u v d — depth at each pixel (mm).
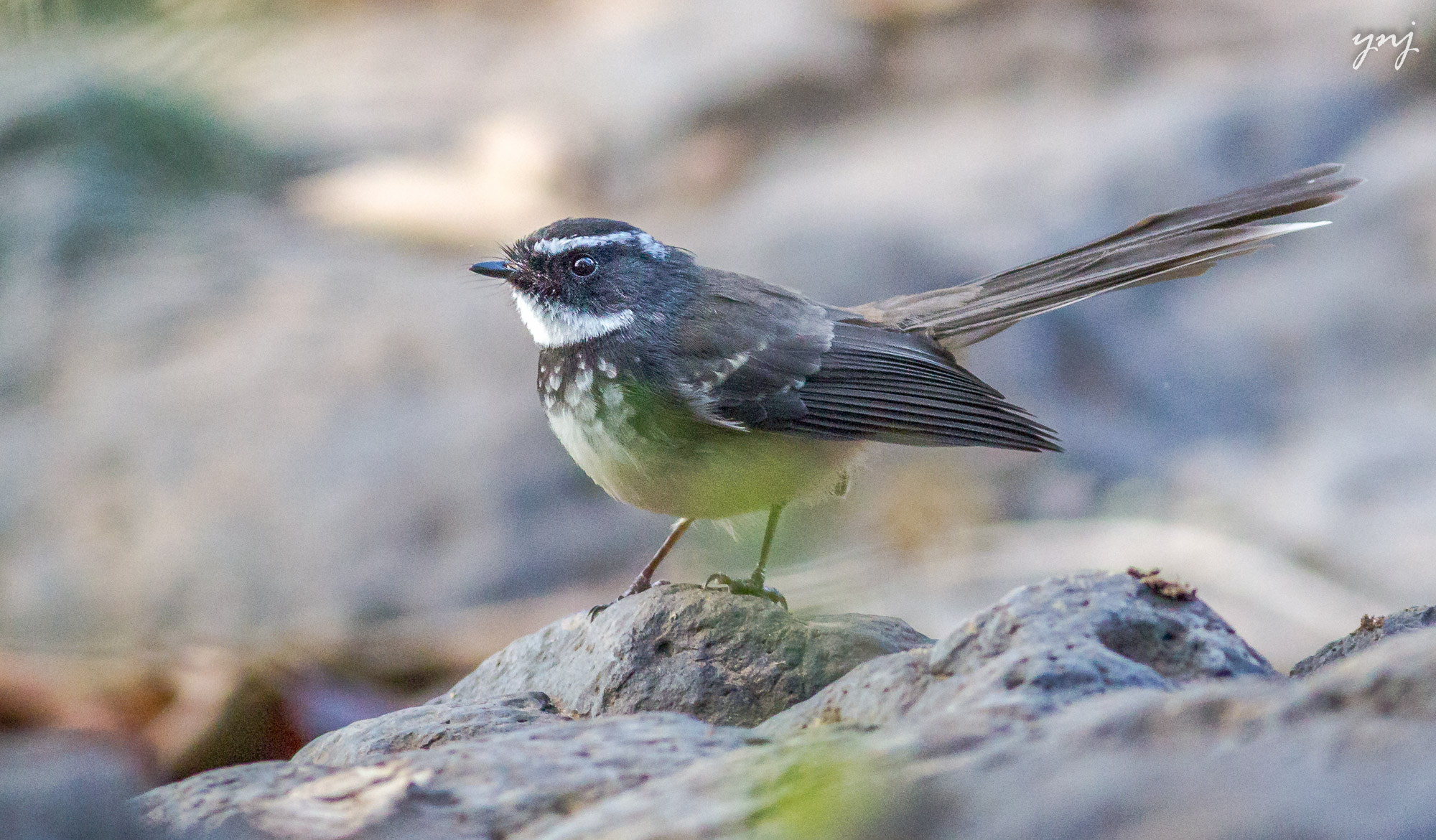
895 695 4660
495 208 18438
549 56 22016
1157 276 8086
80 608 13664
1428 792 2736
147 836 3920
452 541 13562
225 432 14586
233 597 13531
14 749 4406
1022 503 13859
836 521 11992
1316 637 12250
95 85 18391
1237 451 15242
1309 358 16219
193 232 17203
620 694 6219
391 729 5680
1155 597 4871
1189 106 18156
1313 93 18219
